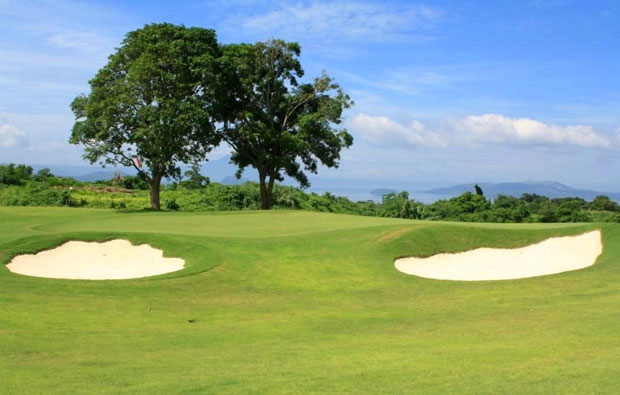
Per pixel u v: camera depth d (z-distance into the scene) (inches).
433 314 558.6
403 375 320.5
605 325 456.1
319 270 807.1
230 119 1854.1
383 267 830.5
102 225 1202.6
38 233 1023.6
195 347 419.2
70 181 2672.2
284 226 1190.9
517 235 1005.2
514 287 701.3
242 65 1775.3
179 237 924.0
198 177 1895.9
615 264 800.3
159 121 1530.5
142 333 470.6
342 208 2709.2
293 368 344.5
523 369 324.8
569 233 996.6
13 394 289.7
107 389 298.0
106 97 1606.8
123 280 716.0
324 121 1838.1
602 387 283.0
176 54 1587.1
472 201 2923.2
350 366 347.3
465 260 924.0
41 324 487.2
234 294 673.0
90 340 437.7
